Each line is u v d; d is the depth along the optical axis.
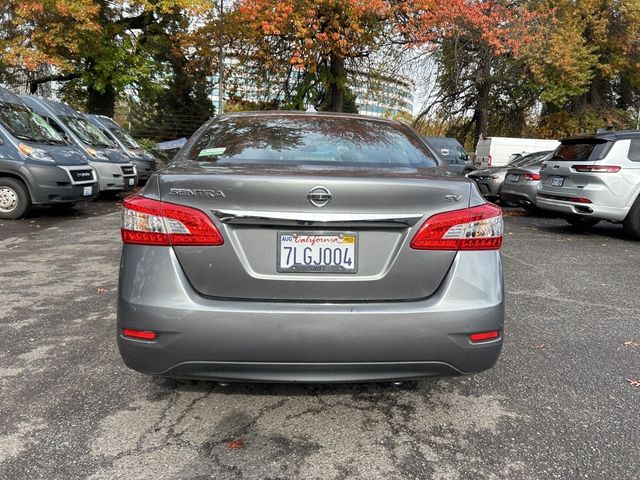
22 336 3.79
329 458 2.38
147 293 2.33
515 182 12.05
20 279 5.36
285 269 2.36
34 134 9.93
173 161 2.91
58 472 2.24
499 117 31.03
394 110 25.84
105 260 6.27
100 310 4.39
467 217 2.45
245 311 2.29
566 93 25.58
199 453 2.40
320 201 2.32
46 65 18.91
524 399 2.98
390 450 2.46
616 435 2.61
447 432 2.62
